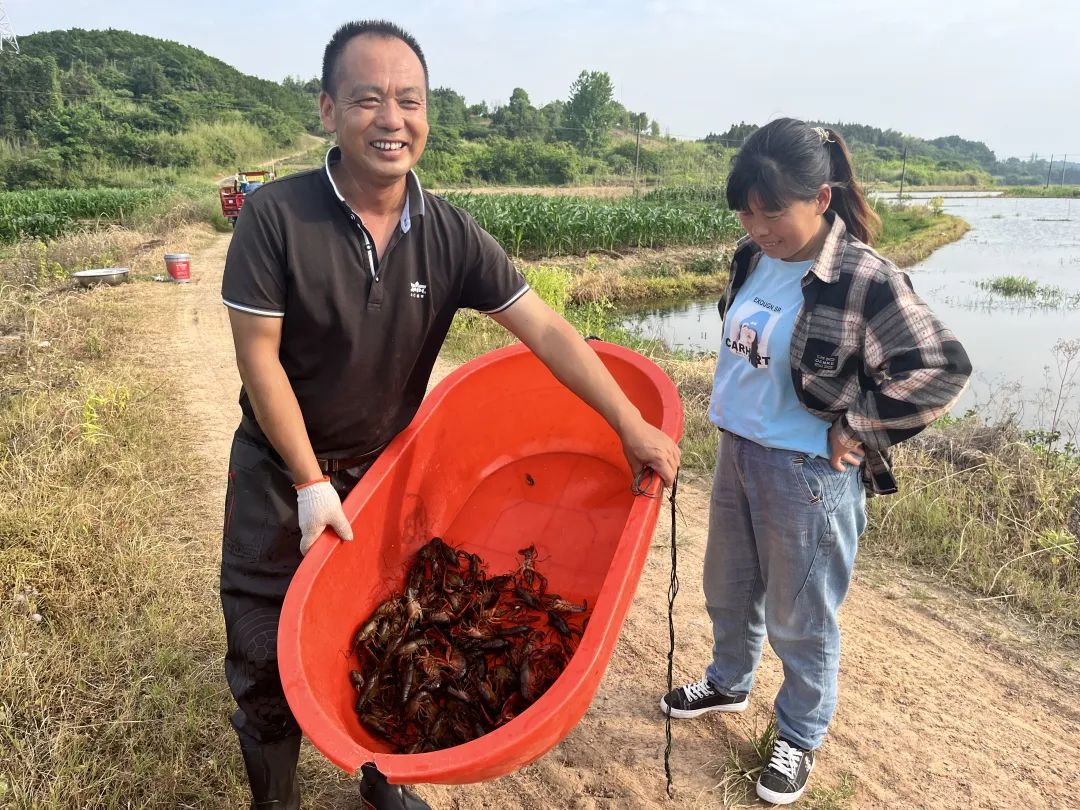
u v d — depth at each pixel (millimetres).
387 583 2445
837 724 2914
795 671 2451
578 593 2783
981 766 2699
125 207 25531
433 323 2217
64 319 8773
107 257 14648
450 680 2141
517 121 114312
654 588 3922
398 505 2506
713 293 18250
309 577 1951
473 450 3006
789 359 2156
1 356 7418
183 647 3137
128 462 4828
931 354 1967
